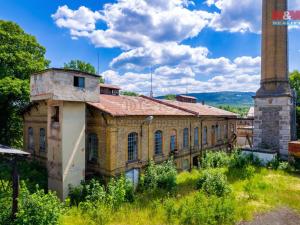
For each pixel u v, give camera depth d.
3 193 9.86
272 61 20.38
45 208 8.62
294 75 30.11
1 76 20.83
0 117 23.30
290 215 10.41
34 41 24.88
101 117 14.83
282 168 17.59
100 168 14.88
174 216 10.23
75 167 13.59
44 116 18.69
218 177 13.56
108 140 14.34
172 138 19.84
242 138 30.62
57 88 12.48
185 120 21.39
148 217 10.42
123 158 15.11
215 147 27.00
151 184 14.83
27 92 20.80
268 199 12.02
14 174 8.72
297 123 27.83
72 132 13.49
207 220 9.56
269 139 20.06
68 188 13.23
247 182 14.52
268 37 20.73
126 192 13.00
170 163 17.19
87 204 11.36
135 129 16.00
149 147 17.16
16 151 9.20
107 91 21.02
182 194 13.38
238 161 18.42
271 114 20.00
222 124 29.28
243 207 10.91
